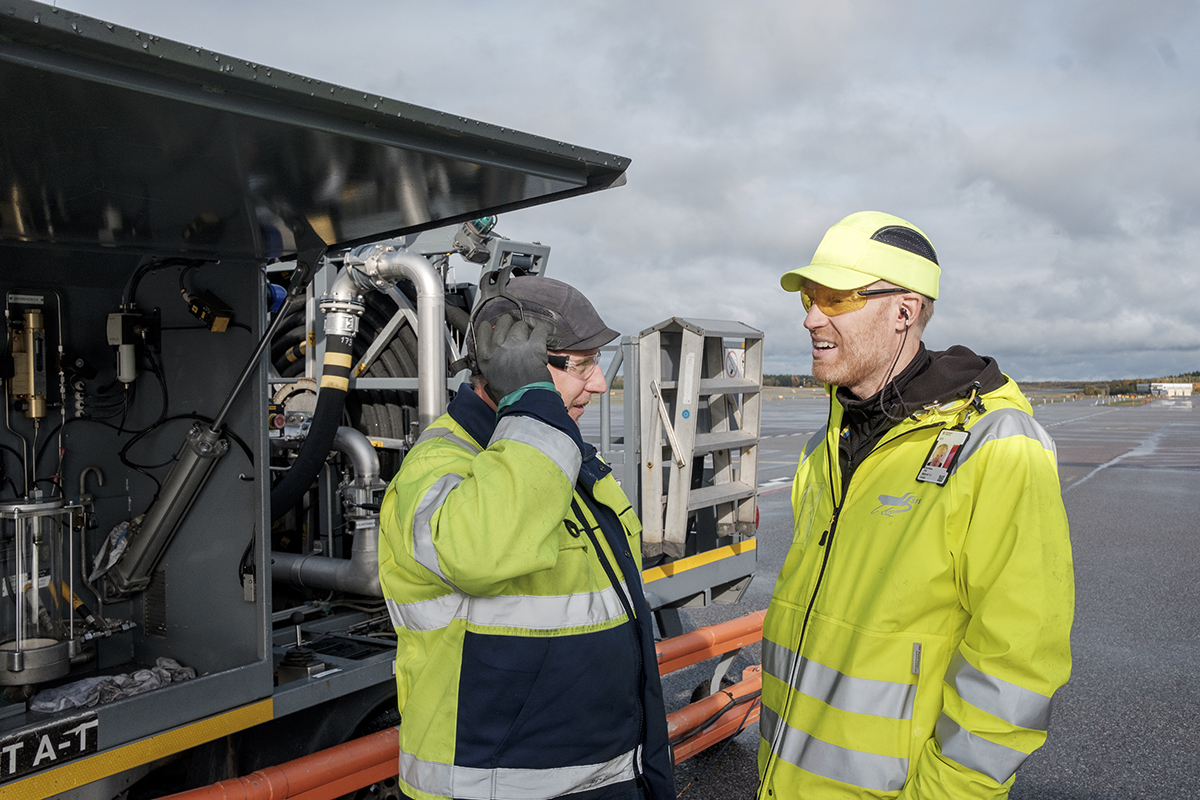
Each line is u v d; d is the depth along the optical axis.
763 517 11.11
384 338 4.14
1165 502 13.07
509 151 1.86
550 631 1.44
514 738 1.42
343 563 3.34
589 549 1.54
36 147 1.63
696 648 3.65
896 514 1.47
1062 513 1.36
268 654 2.39
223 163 1.80
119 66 1.31
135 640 2.87
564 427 1.40
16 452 2.55
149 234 2.39
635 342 3.92
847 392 1.63
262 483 2.42
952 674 1.36
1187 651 5.80
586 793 1.48
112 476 2.79
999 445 1.38
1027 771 3.98
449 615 1.44
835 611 1.51
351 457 3.35
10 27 1.16
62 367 2.62
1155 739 4.34
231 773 2.47
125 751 2.04
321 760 2.28
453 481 1.41
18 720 2.23
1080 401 92.12
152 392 2.81
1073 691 5.04
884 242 1.55
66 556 2.62
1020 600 1.30
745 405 4.38
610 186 2.15
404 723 1.50
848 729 1.43
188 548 2.67
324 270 4.29
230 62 1.36
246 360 2.54
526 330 1.47
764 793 1.60
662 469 4.19
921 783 1.34
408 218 2.41
